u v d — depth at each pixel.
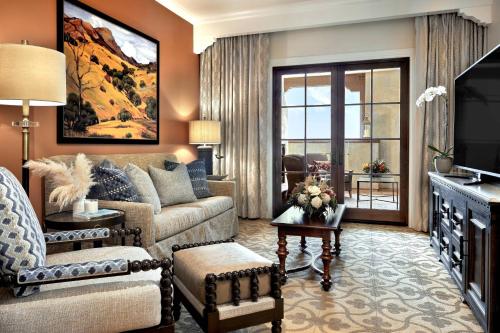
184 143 4.88
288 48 4.90
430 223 3.63
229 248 2.04
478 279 2.04
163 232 2.81
